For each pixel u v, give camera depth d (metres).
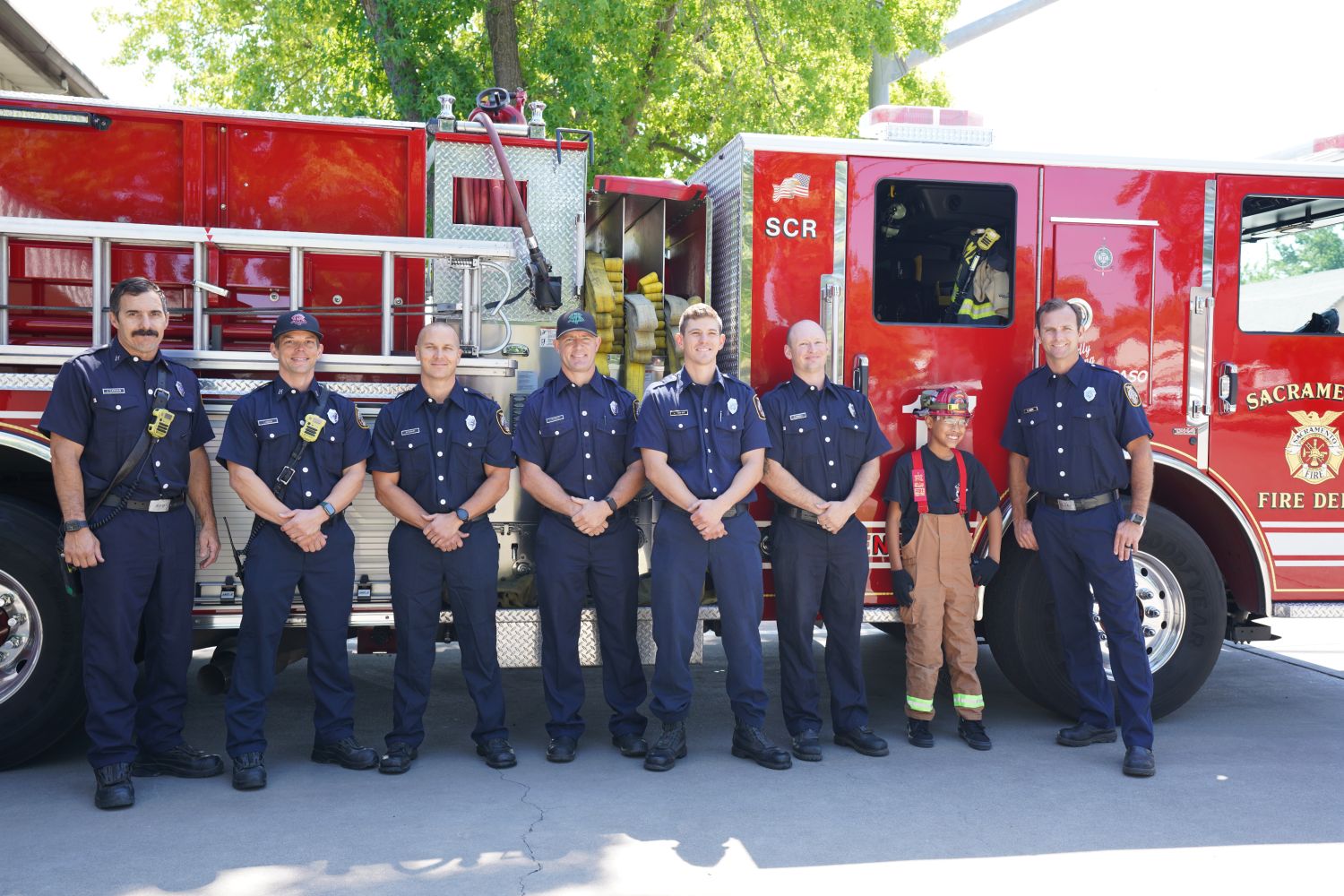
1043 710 5.34
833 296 4.75
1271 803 3.98
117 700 3.88
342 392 4.31
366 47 11.62
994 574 4.84
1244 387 5.02
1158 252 4.97
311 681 4.29
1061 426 4.54
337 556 4.16
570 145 4.89
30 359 4.10
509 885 3.22
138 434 3.87
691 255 5.35
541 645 4.54
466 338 4.46
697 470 4.28
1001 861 3.43
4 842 3.51
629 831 3.65
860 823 3.74
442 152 4.82
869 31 11.28
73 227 4.11
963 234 5.02
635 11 11.22
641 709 5.31
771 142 4.73
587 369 4.38
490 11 11.05
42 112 4.45
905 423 4.84
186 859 3.39
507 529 4.60
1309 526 5.06
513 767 4.33
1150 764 4.27
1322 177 5.05
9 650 4.18
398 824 3.69
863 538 4.52
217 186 4.64
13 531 4.11
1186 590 4.99
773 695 5.64
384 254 4.36
